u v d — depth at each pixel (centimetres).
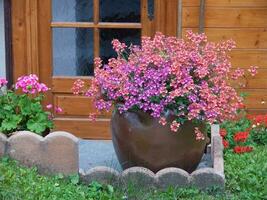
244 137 518
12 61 588
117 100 438
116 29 575
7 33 584
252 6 556
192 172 438
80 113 589
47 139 438
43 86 487
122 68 435
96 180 434
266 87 568
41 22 580
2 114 473
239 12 557
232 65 565
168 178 425
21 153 441
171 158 434
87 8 574
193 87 417
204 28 559
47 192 409
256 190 431
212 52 440
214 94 434
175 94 415
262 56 564
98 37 577
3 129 467
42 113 482
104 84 434
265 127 551
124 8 573
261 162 480
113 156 531
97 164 506
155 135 427
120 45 456
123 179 430
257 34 561
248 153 504
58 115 592
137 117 430
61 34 582
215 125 511
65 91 587
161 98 425
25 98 479
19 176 425
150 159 434
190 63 430
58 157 439
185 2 555
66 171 440
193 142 434
